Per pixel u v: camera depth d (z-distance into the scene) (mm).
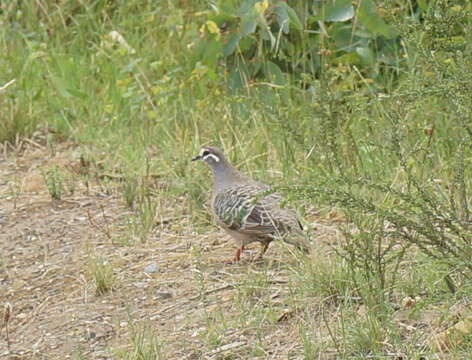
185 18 17031
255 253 11508
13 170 14469
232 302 10281
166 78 15266
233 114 14727
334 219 11914
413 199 8914
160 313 10328
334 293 9875
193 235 12102
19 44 18000
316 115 11906
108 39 16828
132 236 12148
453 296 8664
